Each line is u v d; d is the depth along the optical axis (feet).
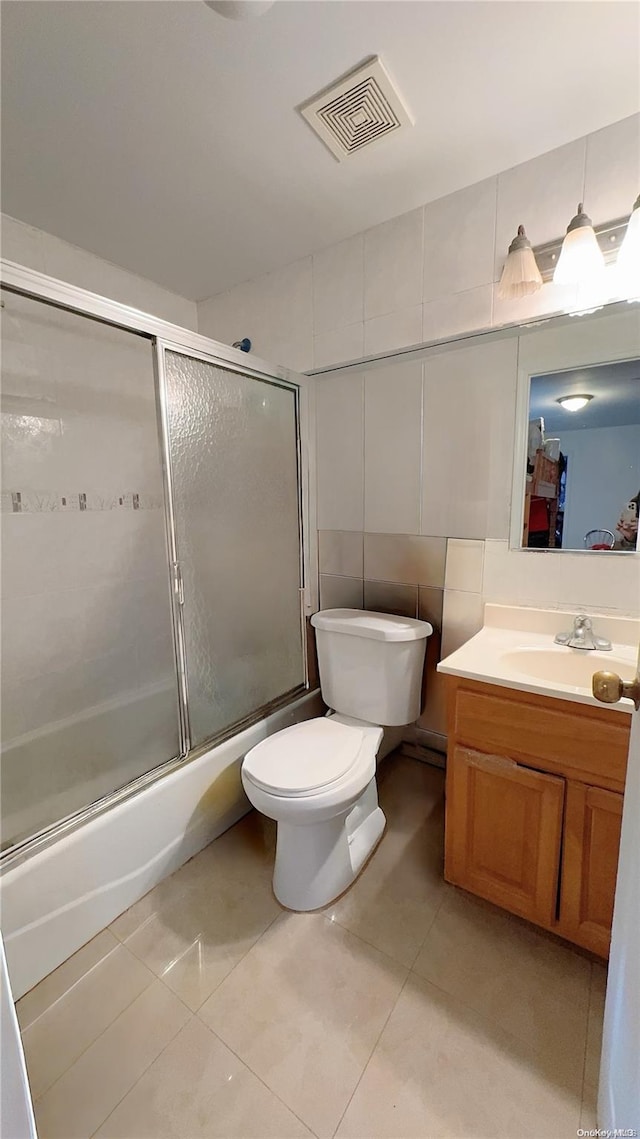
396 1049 3.27
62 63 3.48
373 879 4.74
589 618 4.70
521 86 3.74
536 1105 2.96
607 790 3.54
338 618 5.96
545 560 5.09
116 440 5.45
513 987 3.67
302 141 4.26
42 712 5.24
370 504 6.39
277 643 6.73
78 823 4.18
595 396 4.64
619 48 3.42
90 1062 3.24
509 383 5.09
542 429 4.96
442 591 5.92
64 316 4.64
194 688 5.58
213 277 6.68
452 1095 3.02
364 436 6.29
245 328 6.95
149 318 4.90
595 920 3.72
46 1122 2.93
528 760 3.89
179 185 4.82
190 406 5.43
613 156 4.14
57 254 5.74
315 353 6.29
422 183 4.84
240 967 3.88
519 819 3.97
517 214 4.66
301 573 6.99
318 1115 2.94
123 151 4.34
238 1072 3.17
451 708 4.27
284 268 6.37
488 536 5.45
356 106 3.91
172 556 5.41
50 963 3.86
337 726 5.32
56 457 5.32
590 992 3.61
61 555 5.40
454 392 5.47
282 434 6.56
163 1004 3.60
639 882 1.95
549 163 4.43
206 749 5.43
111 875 4.31
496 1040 3.32
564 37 3.35
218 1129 2.89
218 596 5.91
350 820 4.97
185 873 4.91
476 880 4.32
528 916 4.04
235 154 4.40
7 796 4.85
